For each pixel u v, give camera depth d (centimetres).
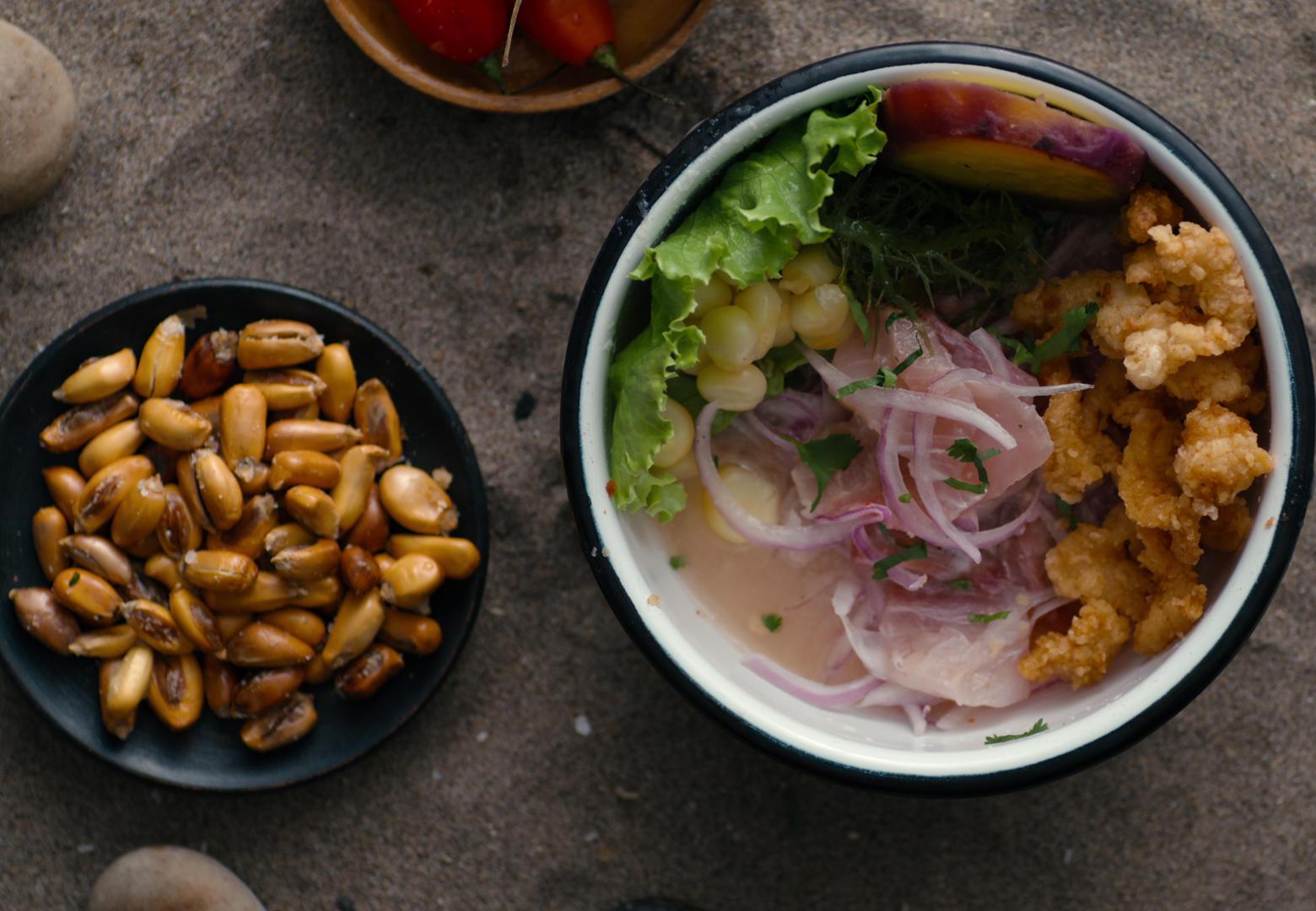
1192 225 45
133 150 53
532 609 53
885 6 53
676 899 54
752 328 46
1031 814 54
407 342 53
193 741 52
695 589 49
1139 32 53
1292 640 53
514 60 51
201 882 53
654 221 46
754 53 53
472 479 51
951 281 48
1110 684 47
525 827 54
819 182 45
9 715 53
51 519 51
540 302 53
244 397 51
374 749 52
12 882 53
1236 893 53
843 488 48
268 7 53
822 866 54
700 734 54
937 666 48
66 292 53
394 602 51
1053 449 47
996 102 45
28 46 51
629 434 46
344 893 54
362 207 53
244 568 50
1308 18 53
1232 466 45
